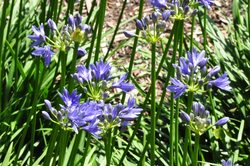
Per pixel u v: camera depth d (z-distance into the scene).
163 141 3.51
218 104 3.64
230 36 4.21
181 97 3.62
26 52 3.55
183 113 1.39
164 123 3.51
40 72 3.20
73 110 1.27
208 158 3.23
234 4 4.27
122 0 6.01
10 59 3.53
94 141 3.15
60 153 1.47
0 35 2.11
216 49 3.85
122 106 1.32
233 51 4.00
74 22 1.40
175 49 1.60
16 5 3.76
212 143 3.04
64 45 1.41
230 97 3.69
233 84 3.57
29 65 3.45
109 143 1.42
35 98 1.69
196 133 1.45
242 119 3.38
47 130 3.16
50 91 3.25
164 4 1.53
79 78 1.36
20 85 3.26
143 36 1.43
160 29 1.41
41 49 1.41
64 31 1.37
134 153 3.13
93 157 2.72
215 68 1.45
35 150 3.08
